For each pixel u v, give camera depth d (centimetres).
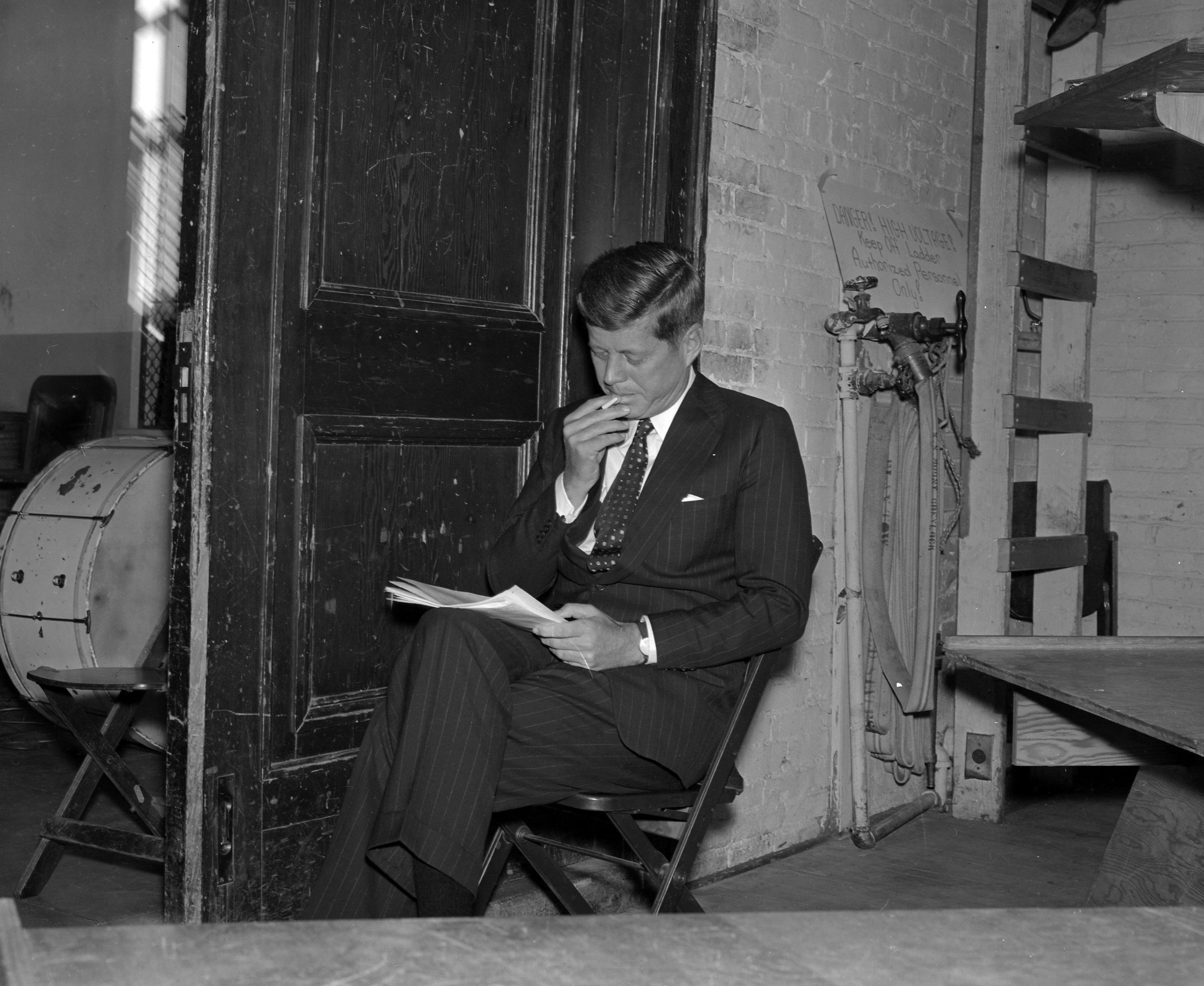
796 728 352
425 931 57
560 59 282
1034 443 452
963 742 393
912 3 386
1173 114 280
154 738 373
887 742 375
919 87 391
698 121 303
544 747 198
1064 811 405
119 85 812
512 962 54
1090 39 421
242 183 220
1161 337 461
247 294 222
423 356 255
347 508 243
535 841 210
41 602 370
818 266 350
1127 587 468
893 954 57
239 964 52
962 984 54
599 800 199
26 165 799
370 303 243
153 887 290
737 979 53
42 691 378
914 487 374
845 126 360
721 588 220
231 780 223
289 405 230
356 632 245
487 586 271
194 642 218
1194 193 454
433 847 179
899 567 372
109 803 365
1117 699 188
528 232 279
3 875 296
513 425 276
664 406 224
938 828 381
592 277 216
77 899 280
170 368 811
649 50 296
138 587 378
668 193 297
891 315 365
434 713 186
